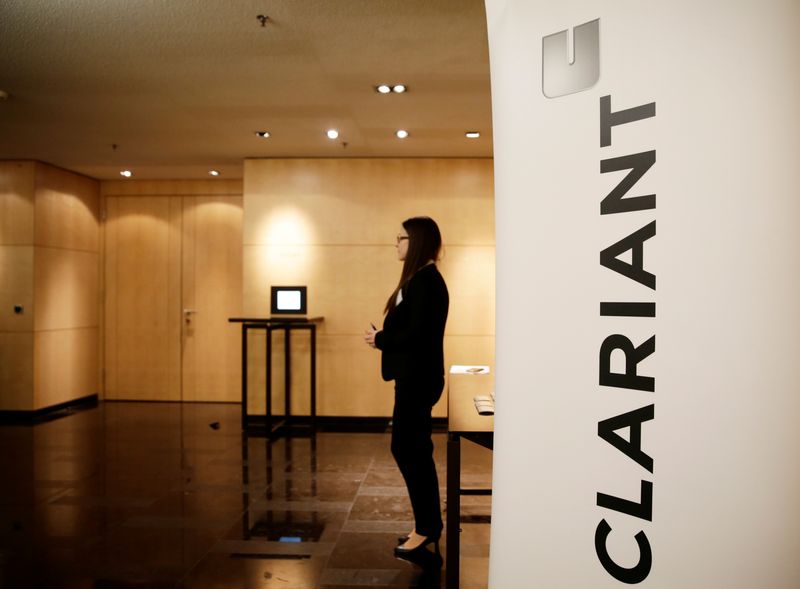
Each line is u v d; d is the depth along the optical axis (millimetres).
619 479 871
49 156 6215
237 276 7449
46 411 6570
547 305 932
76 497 3709
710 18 803
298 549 2910
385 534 3100
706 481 809
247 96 4281
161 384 7488
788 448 771
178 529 3178
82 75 3852
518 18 970
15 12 2996
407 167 6156
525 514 957
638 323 850
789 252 767
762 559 781
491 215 6102
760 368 779
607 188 875
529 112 951
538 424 943
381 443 5195
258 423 6055
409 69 3775
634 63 851
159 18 3072
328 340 6145
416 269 2711
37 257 6414
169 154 6109
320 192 6191
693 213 810
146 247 7516
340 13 3029
